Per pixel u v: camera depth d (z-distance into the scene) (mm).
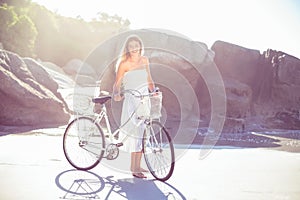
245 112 11773
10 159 4543
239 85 12500
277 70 12828
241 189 3590
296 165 4777
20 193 3225
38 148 5316
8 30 27859
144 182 3807
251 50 13828
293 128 10969
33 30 29641
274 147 6531
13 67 8242
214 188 3605
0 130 6984
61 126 7906
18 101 7652
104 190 3445
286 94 12648
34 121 7812
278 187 3672
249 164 4840
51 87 9172
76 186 3533
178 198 3260
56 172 4027
